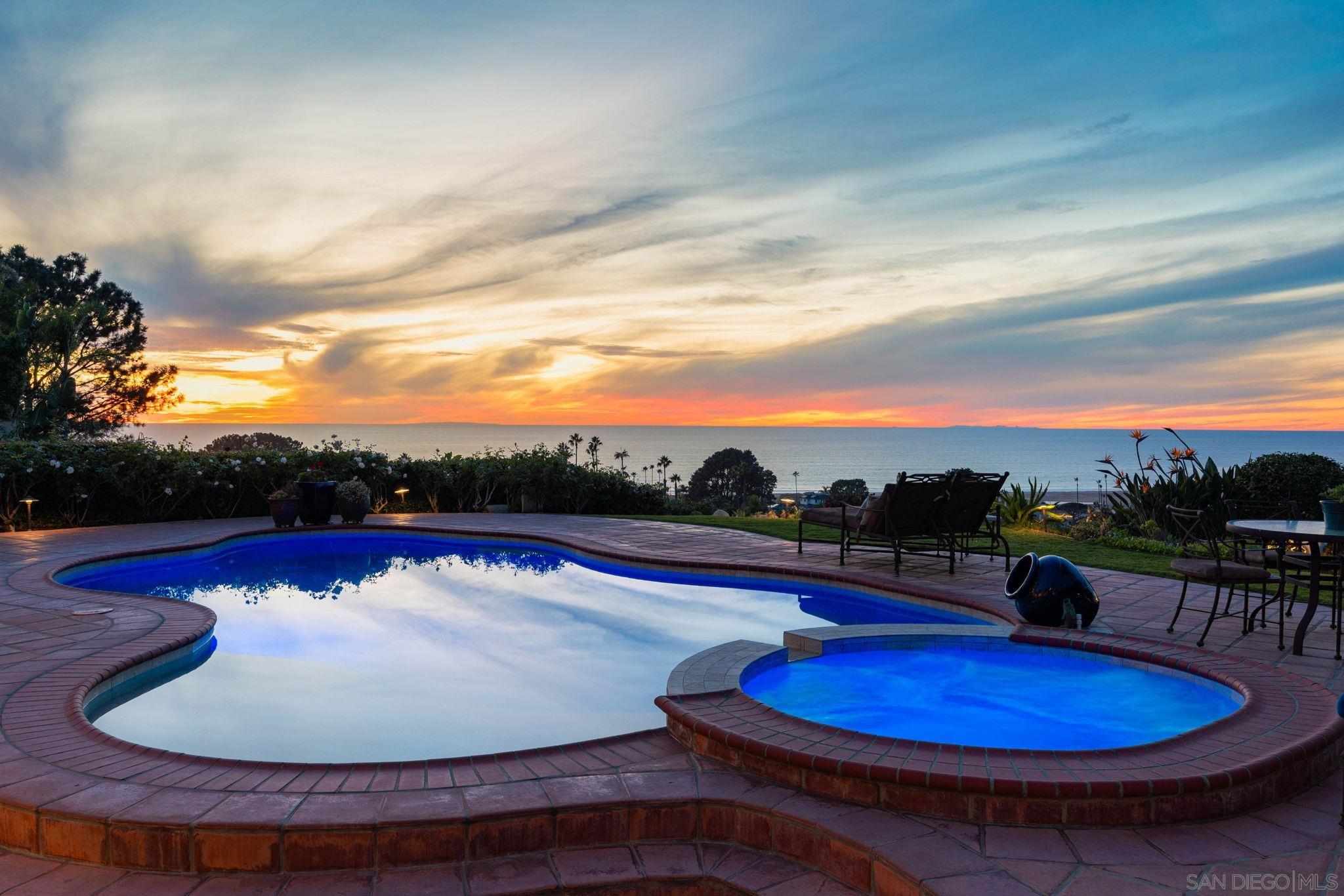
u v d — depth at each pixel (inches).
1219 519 450.9
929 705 177.3
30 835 113.9
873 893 103.7
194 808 112.7
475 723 173.2
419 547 474.3
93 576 369.7
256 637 253.3
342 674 212.8
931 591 285.4
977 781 112.9
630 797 119.0
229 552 449.4
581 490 632.4
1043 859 101.7
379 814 110.8
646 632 259.9
